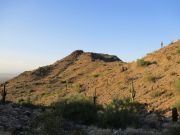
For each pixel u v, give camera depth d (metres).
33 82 124.19
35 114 20.77
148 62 79.75
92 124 23.38
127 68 84.69
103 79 83.62
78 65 137.88
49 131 15.31
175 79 61.03
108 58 158.75
